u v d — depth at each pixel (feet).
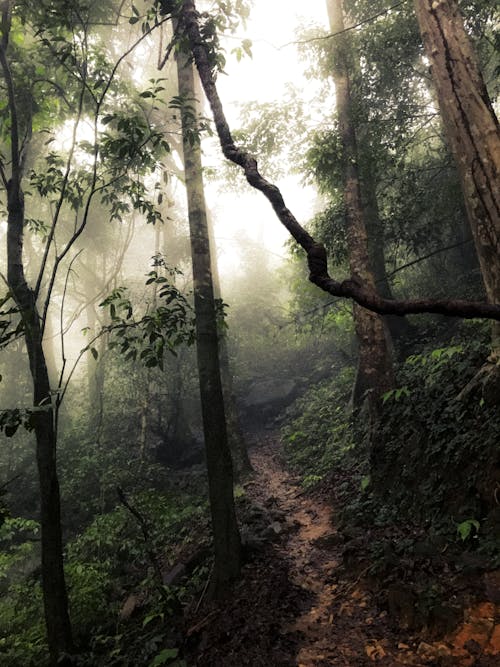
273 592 16.25
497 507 15.47
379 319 27.48
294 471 35.94
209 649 14.44
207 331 19.74
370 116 33.94
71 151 16.67
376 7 33.06
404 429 22.97
